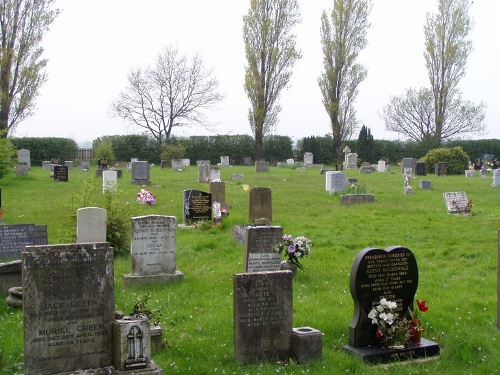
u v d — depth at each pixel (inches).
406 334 317.4
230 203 978.1
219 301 409.4
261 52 2391.7
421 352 315.6
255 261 468.8
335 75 2532.0
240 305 296.7
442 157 1959.9
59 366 261.6
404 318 326.6
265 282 300.7
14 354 297.7
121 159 2608.3
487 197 1104.8
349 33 2508.6
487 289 447.5
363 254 324.5
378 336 317.7
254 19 2368.4
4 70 1878.7
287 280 304.7
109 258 270.4
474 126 2699.3
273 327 302.4
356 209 906.1
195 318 370.3
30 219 780.0
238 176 1565.0
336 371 287.6
